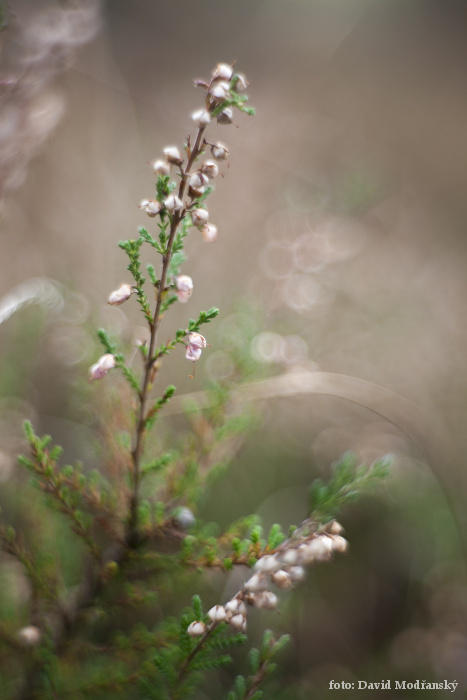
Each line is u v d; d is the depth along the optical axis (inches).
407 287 21.1
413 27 49.1
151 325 10.0
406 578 14.7
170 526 10.5
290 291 15.9
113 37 32.5
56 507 10.4
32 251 15.2
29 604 10.8
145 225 19.4
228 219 20.0
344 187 19.1
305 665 13.1
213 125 23.2
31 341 12.8
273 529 10.0
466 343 21.0
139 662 11.0
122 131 21.3
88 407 11.6
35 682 10.8
